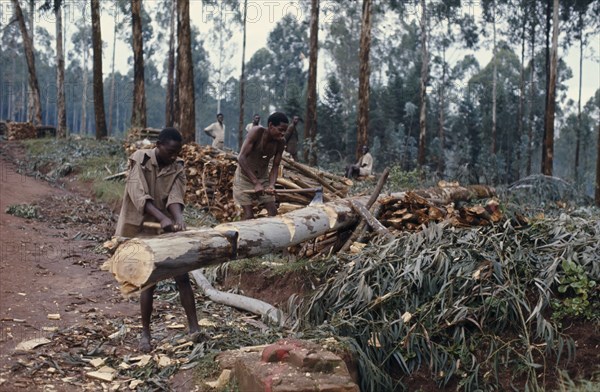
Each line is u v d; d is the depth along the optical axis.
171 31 28.52
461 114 43.00
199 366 4.40
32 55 27.84
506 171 35.16
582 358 4.38
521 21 36.62
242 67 28.45
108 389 4.14
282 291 6.11
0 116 52.22
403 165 34.03
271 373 3.85
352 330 4.84
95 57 22.25
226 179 9.76
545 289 4.81
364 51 17.14
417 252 5.42
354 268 5.46
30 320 5.23
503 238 5.45
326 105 36.47
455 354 4.65
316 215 6.12
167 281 6.57
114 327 5.25
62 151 18.72
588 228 5.72
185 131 15.25
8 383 4.02
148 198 4.62
